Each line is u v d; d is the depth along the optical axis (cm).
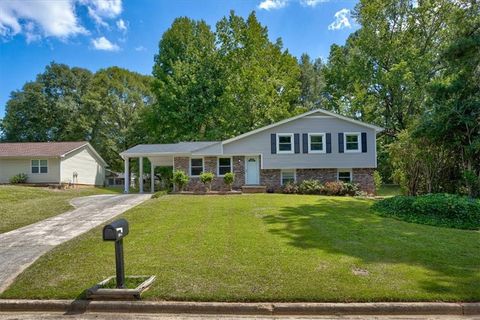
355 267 535
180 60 2994
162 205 1219
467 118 1352
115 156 4031
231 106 2802
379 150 2791
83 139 4059
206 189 1955
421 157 1558
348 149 2103
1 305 450
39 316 428
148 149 2239
